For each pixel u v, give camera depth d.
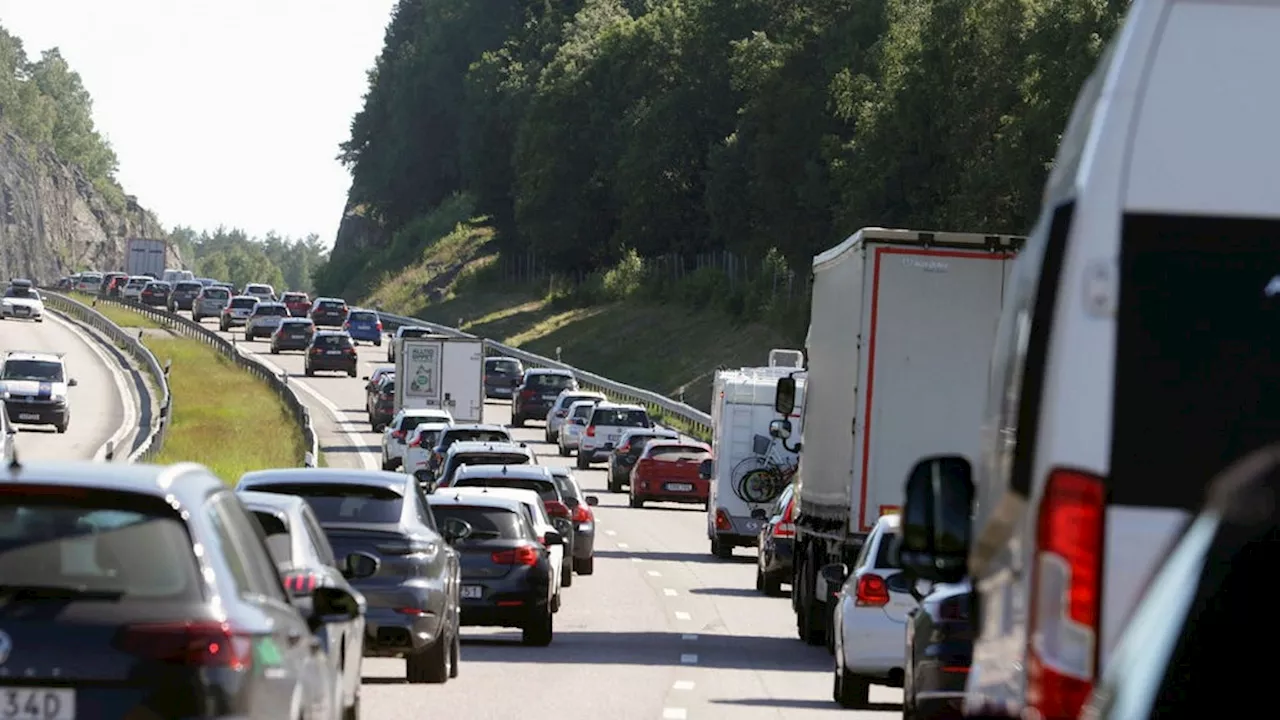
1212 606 10.91
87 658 20.97
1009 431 17.70
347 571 37.56
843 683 49.91
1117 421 16.22
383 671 55.34
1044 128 173.38
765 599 86.06
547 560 64.12
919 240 59.34
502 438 121.75
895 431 59.38
